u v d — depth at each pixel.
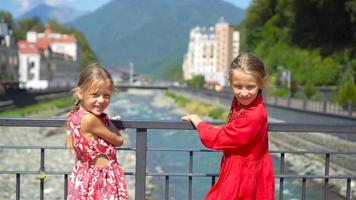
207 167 19.81
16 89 55.81
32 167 21.20
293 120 32.97
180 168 21.08
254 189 4.29
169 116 60.44
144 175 4.88
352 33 50.22
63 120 4.73
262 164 4.35
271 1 84.19
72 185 4.46
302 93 47.66
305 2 53.06
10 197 14.93
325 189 5.33
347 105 30.89
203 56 153.50
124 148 4.94
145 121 4.76
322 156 21.83
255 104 4.34
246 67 4.20
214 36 154.00
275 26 75.44
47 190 16.28
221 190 4.32
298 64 57.22
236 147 4.25
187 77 176.75
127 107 81.88
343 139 17.84
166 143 30.88
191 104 70.62
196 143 30.48
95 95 4.37
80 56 151.50
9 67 91.44
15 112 43.28
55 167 20.84
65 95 85.25
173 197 15.38
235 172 4.29
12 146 5.01
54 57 119.62
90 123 4.33
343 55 49.38
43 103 60.38
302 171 21.28
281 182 5.28
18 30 136.12
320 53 54.69
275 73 57.72
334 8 48.47
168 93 116.75
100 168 4.42
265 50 73.50
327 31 54.22
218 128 4.40
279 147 28.66
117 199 4.47
